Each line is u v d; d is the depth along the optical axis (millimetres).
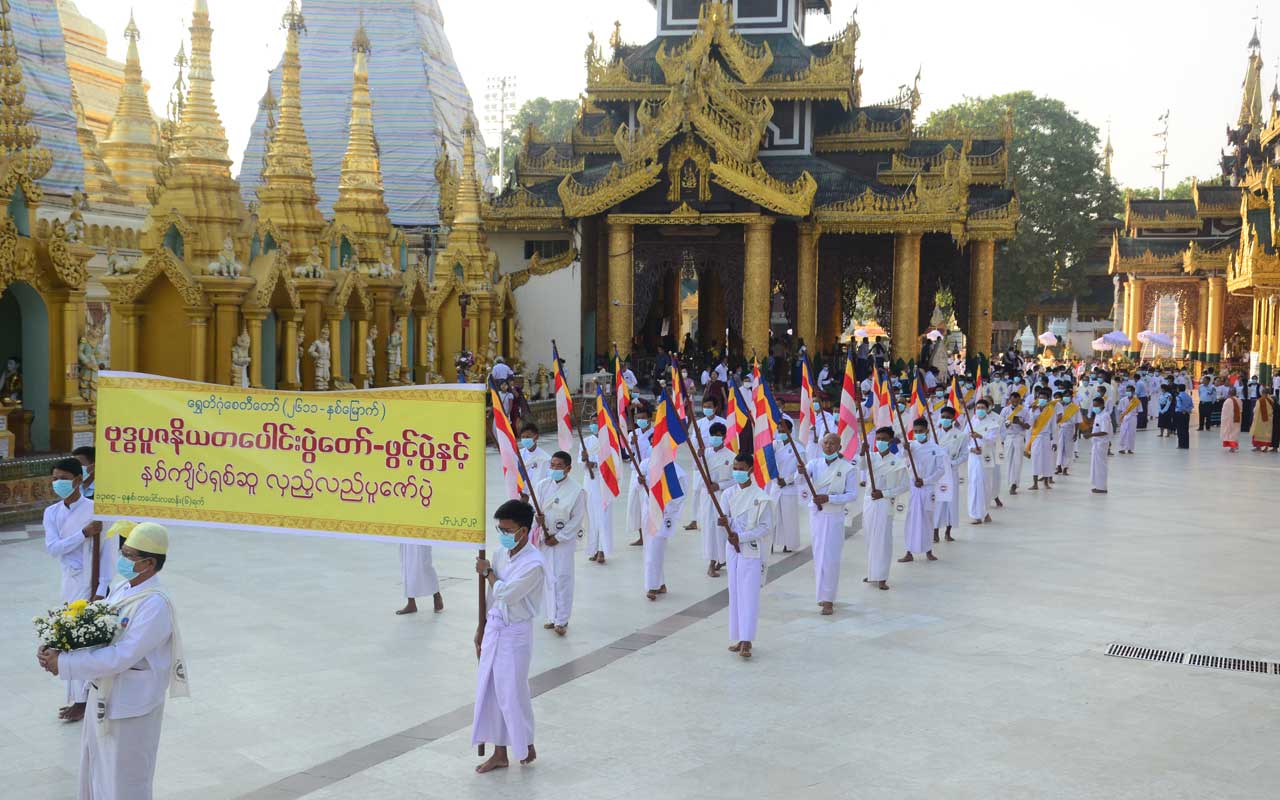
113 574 11062
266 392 9469
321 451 9422
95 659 7195
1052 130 90688
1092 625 13961
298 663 11969
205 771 9062
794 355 49875
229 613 13961
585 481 18203
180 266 25656
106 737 7434
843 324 62031
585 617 14227
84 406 23234
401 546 14055
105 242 33781
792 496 18688
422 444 9211
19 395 23141
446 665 11953
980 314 52781
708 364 52469
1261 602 15250
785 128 55375
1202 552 18875
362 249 35688
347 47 57844
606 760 9383
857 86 58375
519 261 52406
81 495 11344
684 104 47219
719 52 54531
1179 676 11844
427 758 9398
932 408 26969
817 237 49719
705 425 21719
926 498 17844
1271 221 49844
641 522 19359
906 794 8703
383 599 14797
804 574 17031
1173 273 74375
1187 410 37406
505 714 9086
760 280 47906
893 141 57438
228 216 27188
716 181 47250
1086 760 9438
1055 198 86688
